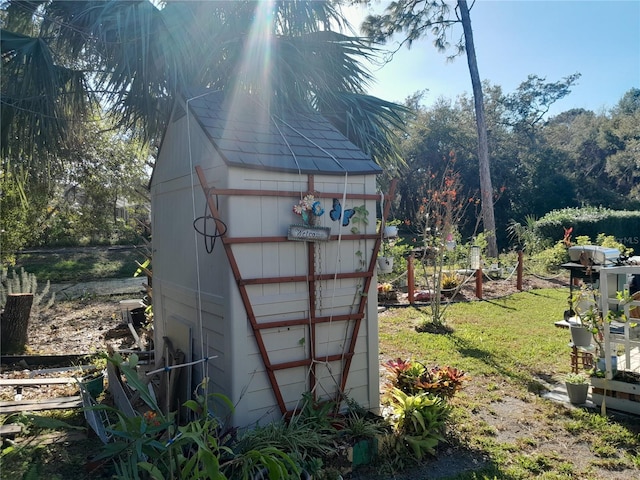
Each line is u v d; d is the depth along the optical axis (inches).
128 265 673.6
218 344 133.6
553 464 126.5
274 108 169.5
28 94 153.0
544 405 166.4
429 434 131.6
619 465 126.2
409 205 891.4
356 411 140.5
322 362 138.0
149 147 230.8
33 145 164.7
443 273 408.5
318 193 137.6
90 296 464.1
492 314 324.5
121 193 511.2
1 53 143.6
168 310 178.9
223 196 126.3
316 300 138.2
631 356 185.9
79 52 169.2
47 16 160.7
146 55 154.5
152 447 96.7
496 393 178.4
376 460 125.3
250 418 126.9
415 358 222.8
